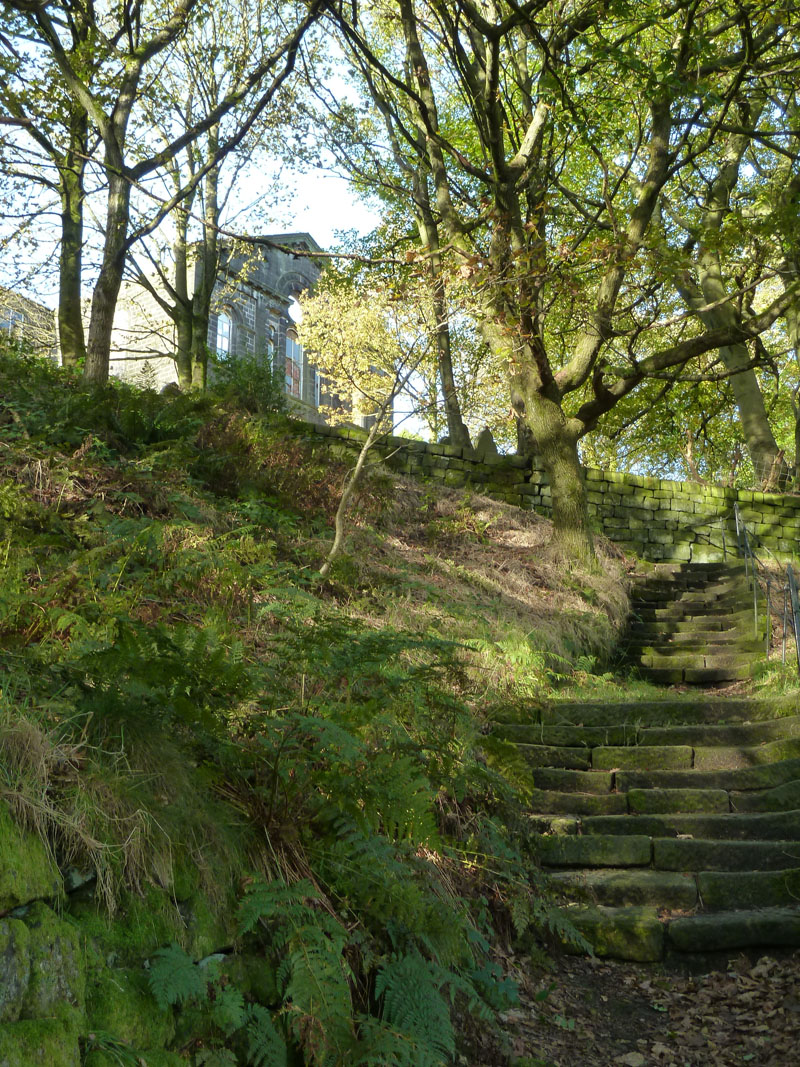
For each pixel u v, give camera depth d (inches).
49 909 80.0
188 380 538.0
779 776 227.6
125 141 363.9
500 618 310.2
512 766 173.2
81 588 155.1
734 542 548.1
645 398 749.3
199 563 182.4
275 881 107.8
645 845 199.9
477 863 168.7
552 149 410.6
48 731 95.4
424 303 284.4
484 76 396.8
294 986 97.7
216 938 98.0
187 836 101.1
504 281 305.6
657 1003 156.7
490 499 476.4
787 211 361.4
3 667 106.7
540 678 282.2
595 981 165.5
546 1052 138.3
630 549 518.9
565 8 398.3
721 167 580.1
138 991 85.5
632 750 243.3
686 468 954.1
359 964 116.6
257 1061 89.6
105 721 103.4
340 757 117.2
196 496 261.9
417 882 135.0
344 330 734.5
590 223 448.1
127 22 358.0
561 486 422.3
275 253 960.9
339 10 327.6
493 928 163.6
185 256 572.4
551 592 376.2
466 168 370.9
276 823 116.5
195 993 87.0
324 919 109.9
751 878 185.9
